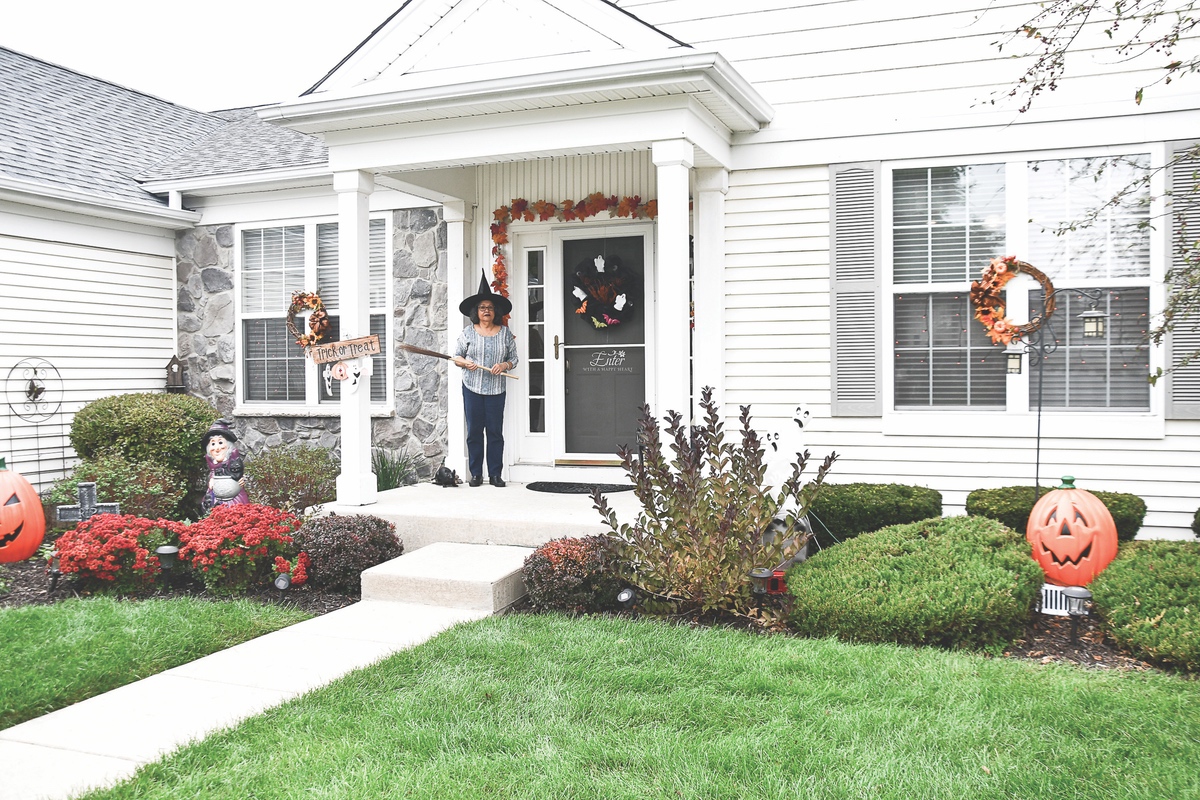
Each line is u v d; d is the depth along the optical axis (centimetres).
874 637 468
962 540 528
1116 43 648
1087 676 414
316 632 500
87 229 932
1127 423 652
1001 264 650
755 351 734
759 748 335
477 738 350
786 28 717
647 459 546
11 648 456
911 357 704
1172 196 639
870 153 702
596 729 358
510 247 842
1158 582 482
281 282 975
